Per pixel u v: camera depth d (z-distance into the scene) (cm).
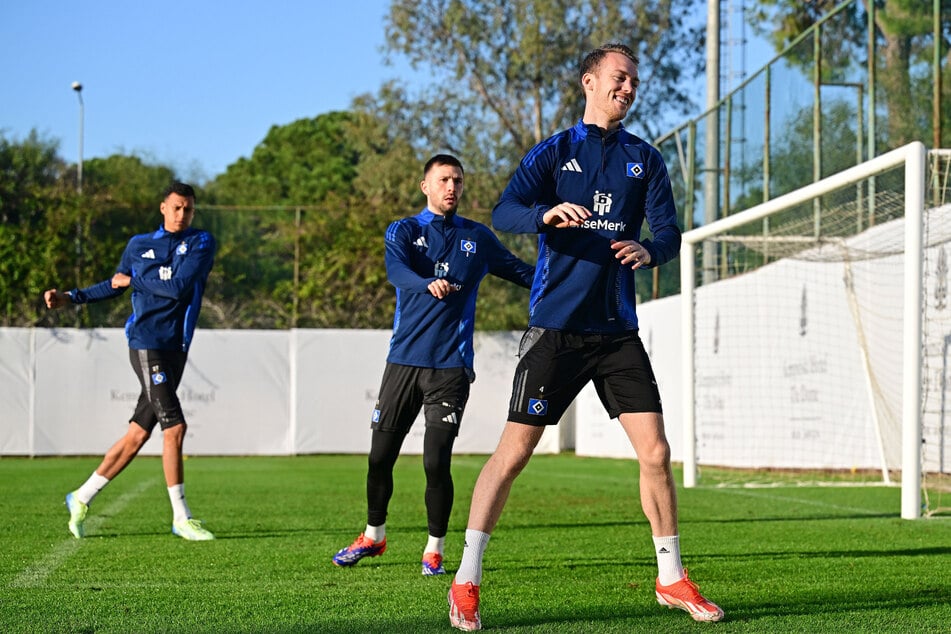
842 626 364
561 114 2991
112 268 1959
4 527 708
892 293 1127
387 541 632
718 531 690
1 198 1945
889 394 1141
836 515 805
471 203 2989
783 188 1355
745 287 1395
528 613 391
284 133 4800
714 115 1534
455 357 525
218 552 582
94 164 2758
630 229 392
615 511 827
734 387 1415
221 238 2006
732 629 358
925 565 527
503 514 802
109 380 1744
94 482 659
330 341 1789
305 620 380
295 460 1672
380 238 2017
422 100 3069
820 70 1272
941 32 1110
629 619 377
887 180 1157
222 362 1767
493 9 2947
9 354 1717
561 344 381
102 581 477
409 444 1834
